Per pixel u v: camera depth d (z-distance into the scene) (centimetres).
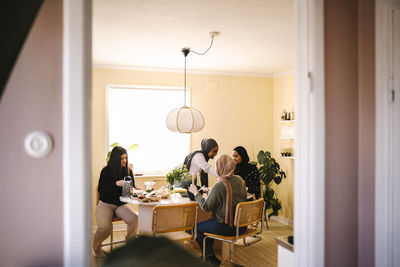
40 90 117
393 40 160
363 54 164
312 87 155
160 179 509
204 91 548
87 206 122
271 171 518
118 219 400
